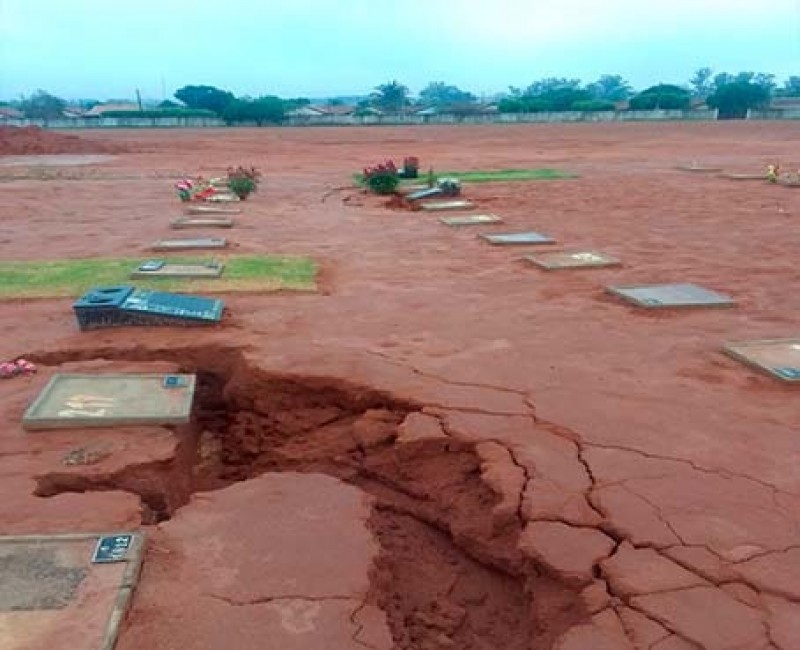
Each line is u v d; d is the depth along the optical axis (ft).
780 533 13.32
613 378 20.34
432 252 37.58
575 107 269.23
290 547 13.39
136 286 29.81
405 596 13.38
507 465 15.76
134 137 169.99
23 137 120.47
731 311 26.58
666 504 14.24
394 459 17.26
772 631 11.02
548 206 53.72
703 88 444.96
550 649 11.59
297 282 30.50
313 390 20.38
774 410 18.35
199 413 21.07
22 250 38.24
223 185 68.74
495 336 23.82
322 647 11.00
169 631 11.18
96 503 14.66
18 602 11.46
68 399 18.71
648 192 60.80
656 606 11.59
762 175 70.95
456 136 164.35
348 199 60.49
